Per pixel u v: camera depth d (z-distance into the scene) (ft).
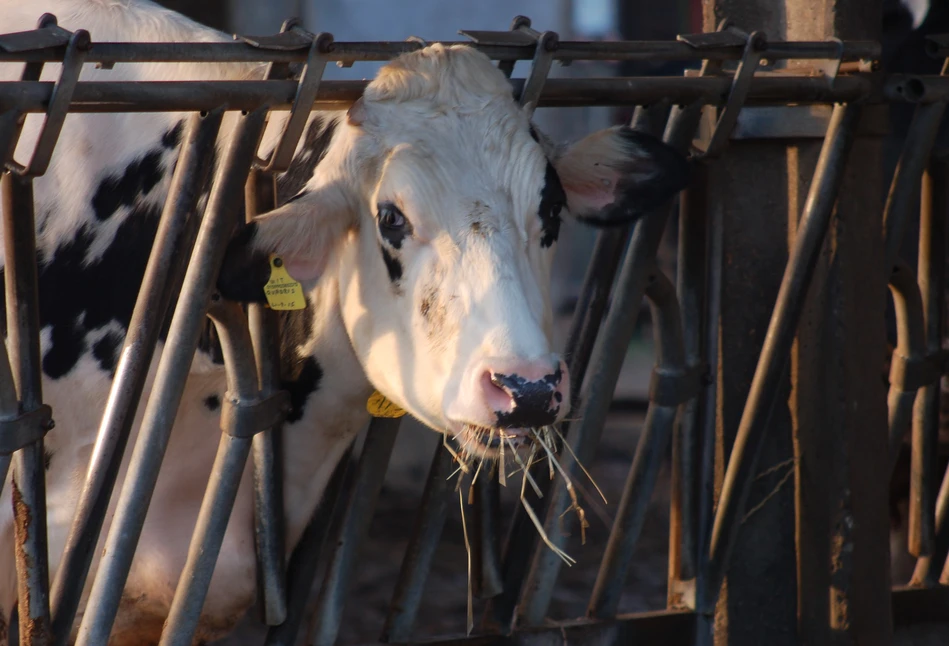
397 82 20.90
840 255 26.00
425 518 24.97
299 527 25.50
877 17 26.35
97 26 24.95
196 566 21.58
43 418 19.44
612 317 25.59
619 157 22.50
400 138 20.51
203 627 25.35
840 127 24.95
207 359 24.03
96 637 19.62
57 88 16.89
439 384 19.63
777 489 27.66
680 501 28.07
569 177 23.13
